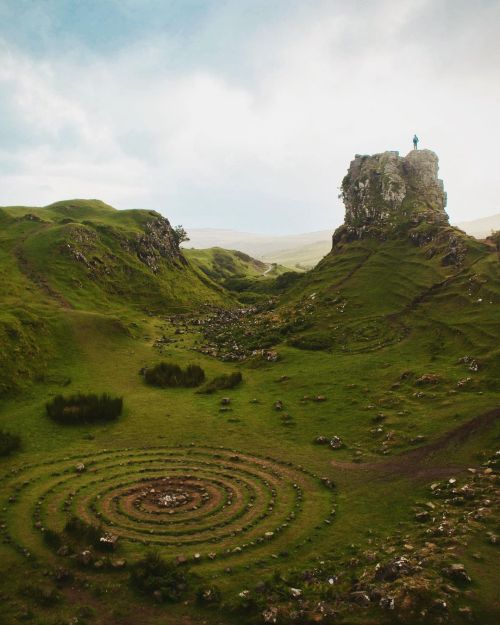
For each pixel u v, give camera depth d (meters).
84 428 58.91
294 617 24.69
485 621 23.30
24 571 30.66
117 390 73.50
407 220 127.19
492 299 83.00
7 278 113.81
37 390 71.06
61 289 118.00
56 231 138.50
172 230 188.25
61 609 26.97
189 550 33.31
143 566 30.08
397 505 38.88
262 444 53.75
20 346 77.62
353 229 138.50
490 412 52.75
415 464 45.75
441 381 63.72
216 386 74.50
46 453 51.91
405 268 110.62
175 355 92.62
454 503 37.16
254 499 41.16
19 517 37.91
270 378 77.31
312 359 82.44
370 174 145.88
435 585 25.34
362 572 29.00
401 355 77.06
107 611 26.83
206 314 137.62
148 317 124.94
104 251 142.88
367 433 54.09
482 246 101.31
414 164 145.62
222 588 28.81
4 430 57.16
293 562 31.67
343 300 106.06
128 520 37.72
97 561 31.33
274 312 118.31
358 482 43.78
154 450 52.53
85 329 92.62
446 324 81.56
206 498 41.22
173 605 27.22
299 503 40.22
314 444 53.12
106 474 46.47
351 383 69.38
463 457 45.56
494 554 28.80
